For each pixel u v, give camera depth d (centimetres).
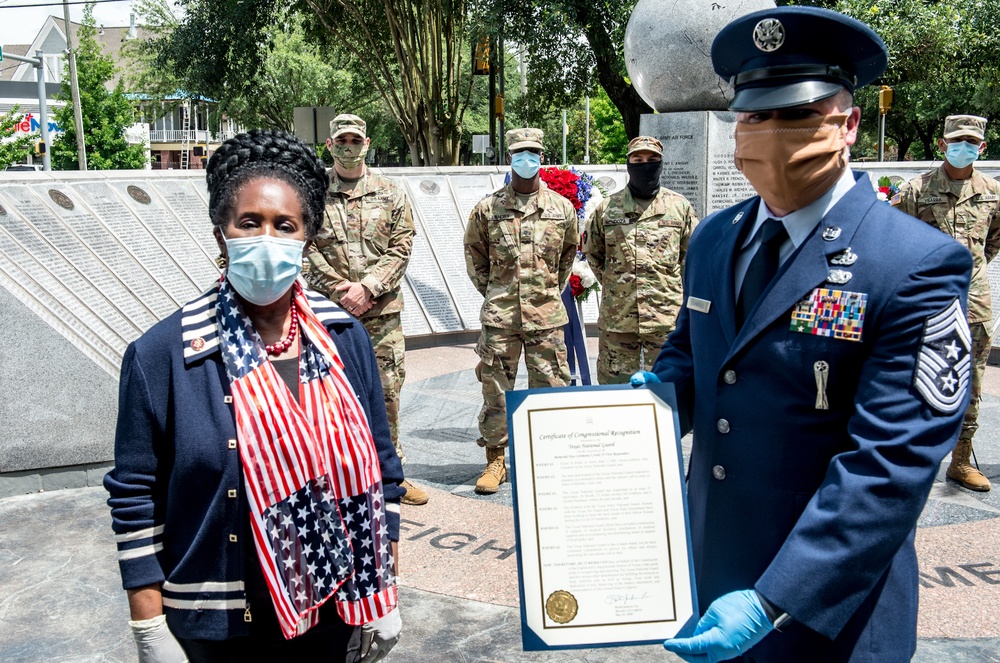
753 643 181
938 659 345
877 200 199
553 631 195
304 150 209
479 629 378
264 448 191
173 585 193
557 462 201
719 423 210
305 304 209
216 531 191
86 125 3906
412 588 417
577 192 678
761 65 194
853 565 176
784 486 199
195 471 191
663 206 587
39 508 528
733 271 219
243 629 192
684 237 592
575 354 717
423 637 371
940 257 183
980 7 2262
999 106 2494
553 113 2416
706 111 621
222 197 198
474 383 842
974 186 591
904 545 203
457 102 2519
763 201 216
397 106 2580
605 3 1873
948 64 2247
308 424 197
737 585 207
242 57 2527
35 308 551
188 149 6334
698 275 229
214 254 863
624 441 201
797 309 195
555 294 566
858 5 1894
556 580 197
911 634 198
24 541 478
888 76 2050
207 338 197
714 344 217
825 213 199
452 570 436
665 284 586
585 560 197
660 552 197
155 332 198
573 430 202
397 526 218
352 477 201
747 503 204
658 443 201
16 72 6725
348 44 2548
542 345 562
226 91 2566
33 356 546
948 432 178
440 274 1029
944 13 1992
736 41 199
